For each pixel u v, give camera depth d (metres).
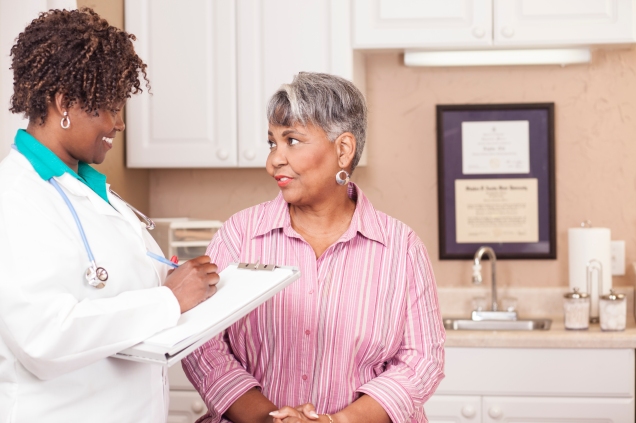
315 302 1.56
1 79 2.21
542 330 2.80
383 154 3.18
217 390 1.52
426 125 3.15
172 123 2.93
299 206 1.63
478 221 3.13
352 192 1.73
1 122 2.21
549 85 3.09
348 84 1.57
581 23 2.76
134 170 3.14
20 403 1.30
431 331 1.61
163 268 1.60
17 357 1.28
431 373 1.58
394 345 1.58
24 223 1.26
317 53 2.85
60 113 1.35
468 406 2.69
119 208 1.53
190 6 2.90
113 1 2.85
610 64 3.06
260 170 3.25
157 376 1.52
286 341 1.56
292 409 1.42
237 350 1.61
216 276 1.42
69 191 1.39
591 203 3.10
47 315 1.21
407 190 3.17
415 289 1.61
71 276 1.29
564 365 2.65
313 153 1.54
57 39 1.33
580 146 3.09
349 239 1.58
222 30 2.89
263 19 2.87
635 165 3.07
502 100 3.11
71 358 1.23
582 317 2.77
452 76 3.13
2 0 2.21
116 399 1.40
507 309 3.05
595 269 2.92
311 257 1.58
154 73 2.92
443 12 2.79
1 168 1.37
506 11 2.78
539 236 3.11
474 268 2.99
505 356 2.67
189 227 2.90
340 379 1.54
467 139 3.12
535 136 3.09
